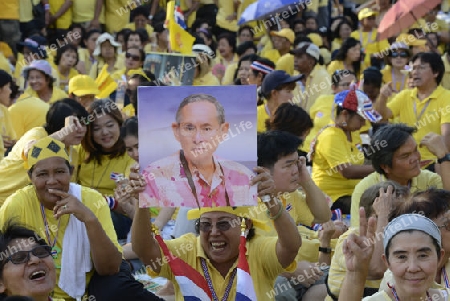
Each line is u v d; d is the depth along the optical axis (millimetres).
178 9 25062
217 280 10406
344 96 16828
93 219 10875
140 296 11750
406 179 13852
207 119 9484
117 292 11531
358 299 8906
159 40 28469
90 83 20266
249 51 29062
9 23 30047
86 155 15875
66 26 32156
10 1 29938
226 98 9477
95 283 11633
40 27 30719
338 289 11016
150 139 9516
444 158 14523
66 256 11406
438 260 9008
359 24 32781
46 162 11203
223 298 10281
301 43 25750
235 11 34000
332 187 17234
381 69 27672
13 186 13594
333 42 32500
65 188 11391
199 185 9555
